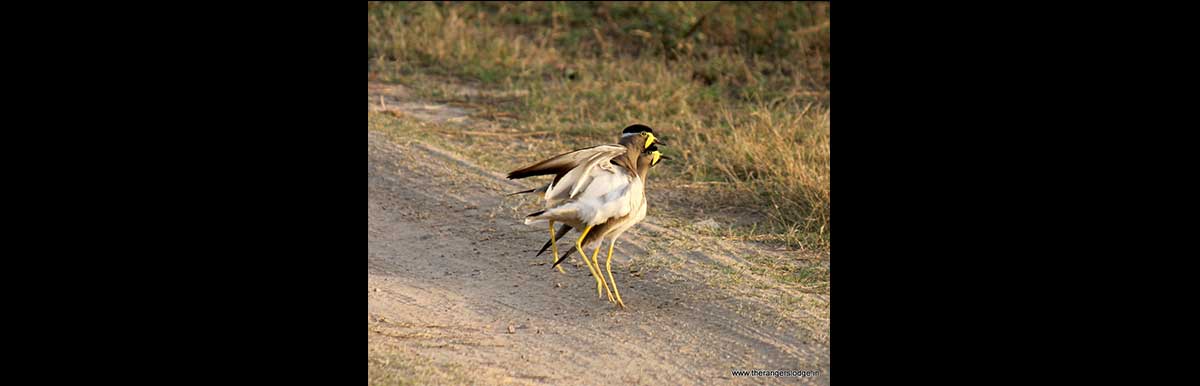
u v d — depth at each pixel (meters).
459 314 12.48
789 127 20.05
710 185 17.70
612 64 25.88
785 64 25.98
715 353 11.48
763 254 14.62
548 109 22.78
